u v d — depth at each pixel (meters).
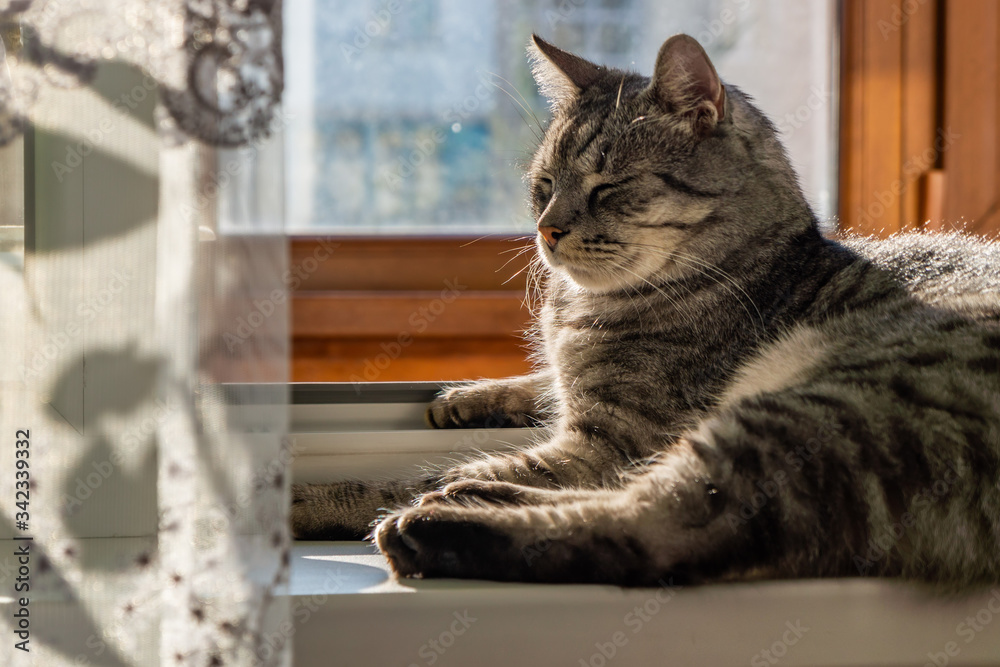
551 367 1.40
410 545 0.83
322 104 1.90
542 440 1.27
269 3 0.72
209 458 0.72
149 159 0.73
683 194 1.29
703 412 1.17
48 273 0.74
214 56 0.71
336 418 1.33
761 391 1.02
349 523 1.09
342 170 1.92
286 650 0.72
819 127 1.94
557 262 1.35
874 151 1.88
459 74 1.93
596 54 1.95
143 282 0.74
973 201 1.84
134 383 0.74
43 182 0.73
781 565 0.82
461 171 1.96
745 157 1.32
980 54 1.81
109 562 0.73
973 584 0.83
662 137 1.31
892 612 0.82
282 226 0.73
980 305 1.08
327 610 0.77
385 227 1.95
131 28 0.72
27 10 0.72
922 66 1.85
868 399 0.91
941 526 0.83
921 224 1.88
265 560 0.72
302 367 1.87
